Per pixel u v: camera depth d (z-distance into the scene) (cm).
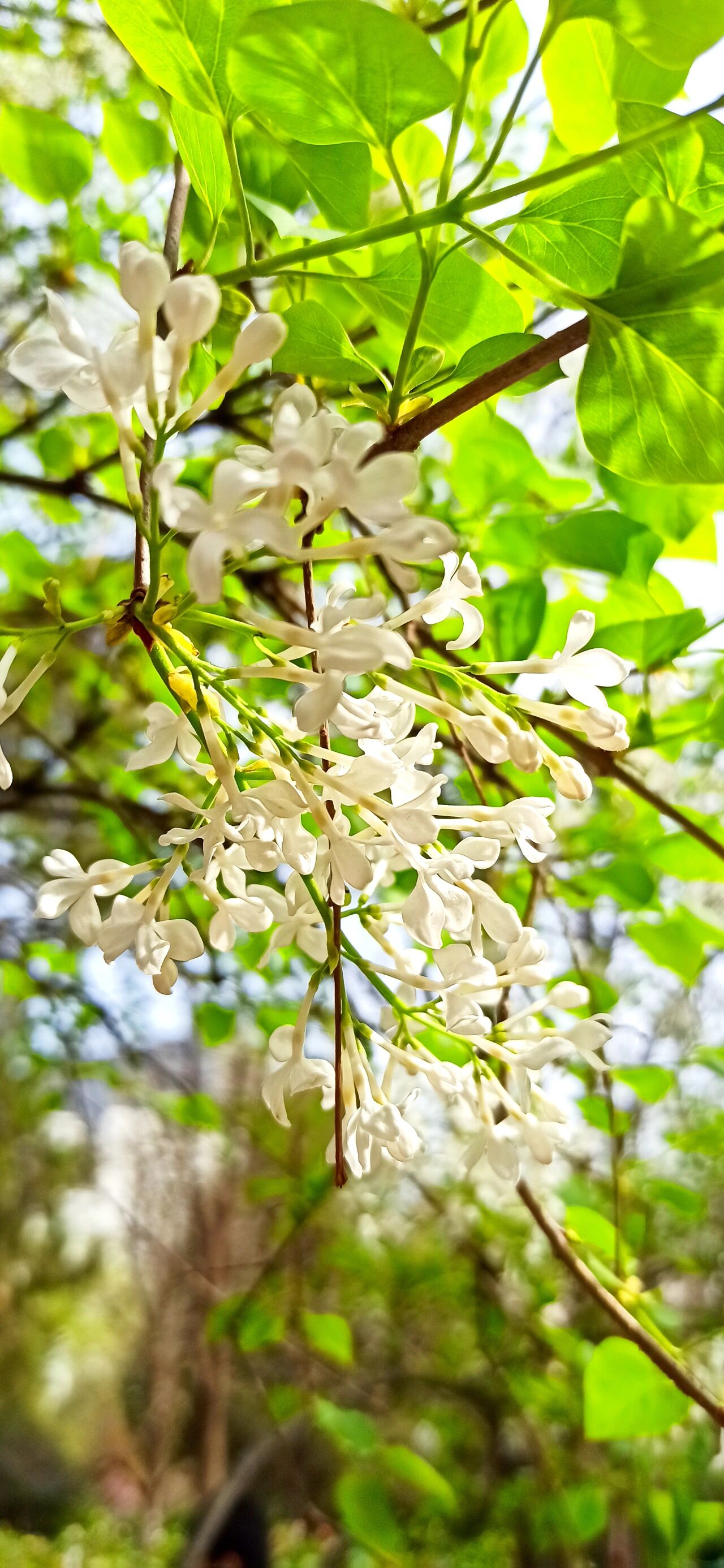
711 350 18
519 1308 91
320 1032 60
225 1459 155
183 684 17
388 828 17
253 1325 60
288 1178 75
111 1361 243
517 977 19
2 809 62
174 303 14
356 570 45
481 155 37
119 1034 76
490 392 19
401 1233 112
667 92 19
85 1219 203
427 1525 111
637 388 18
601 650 19
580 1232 39
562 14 16
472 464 38
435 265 19
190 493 13
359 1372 118
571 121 21
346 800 18
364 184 21
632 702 38
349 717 17
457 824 19
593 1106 44
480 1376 121
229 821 19
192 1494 193
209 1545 109
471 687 19
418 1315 116
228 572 17
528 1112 21
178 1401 180
